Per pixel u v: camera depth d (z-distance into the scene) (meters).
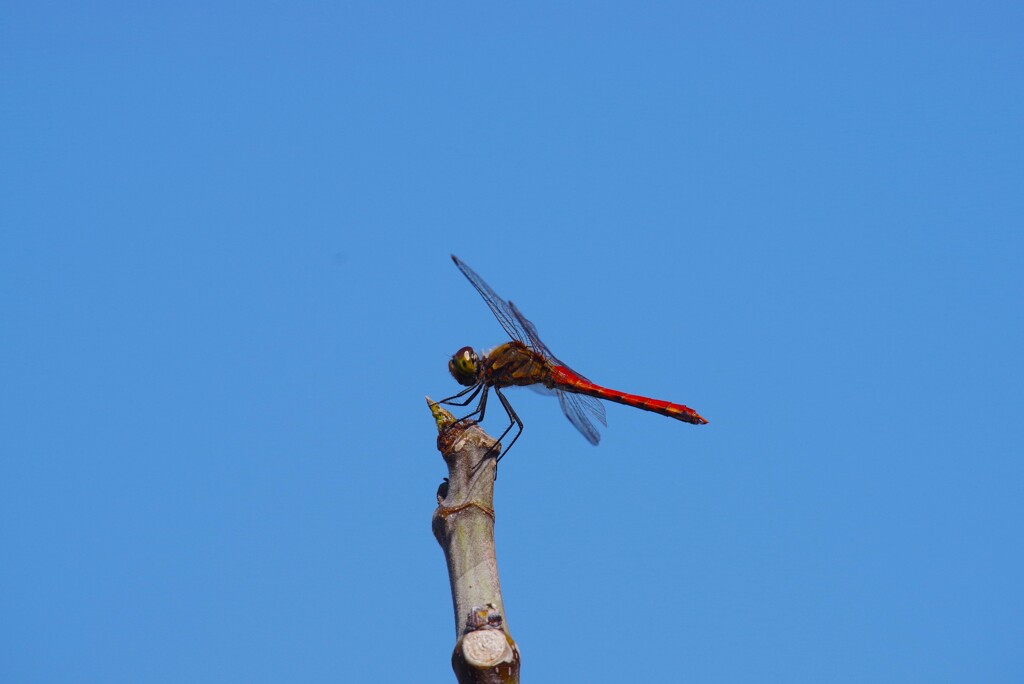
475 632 7.67
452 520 8.45
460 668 7.63
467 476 8.73
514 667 7.59
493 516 8.59
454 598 8.11
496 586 8.07
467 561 8.21
